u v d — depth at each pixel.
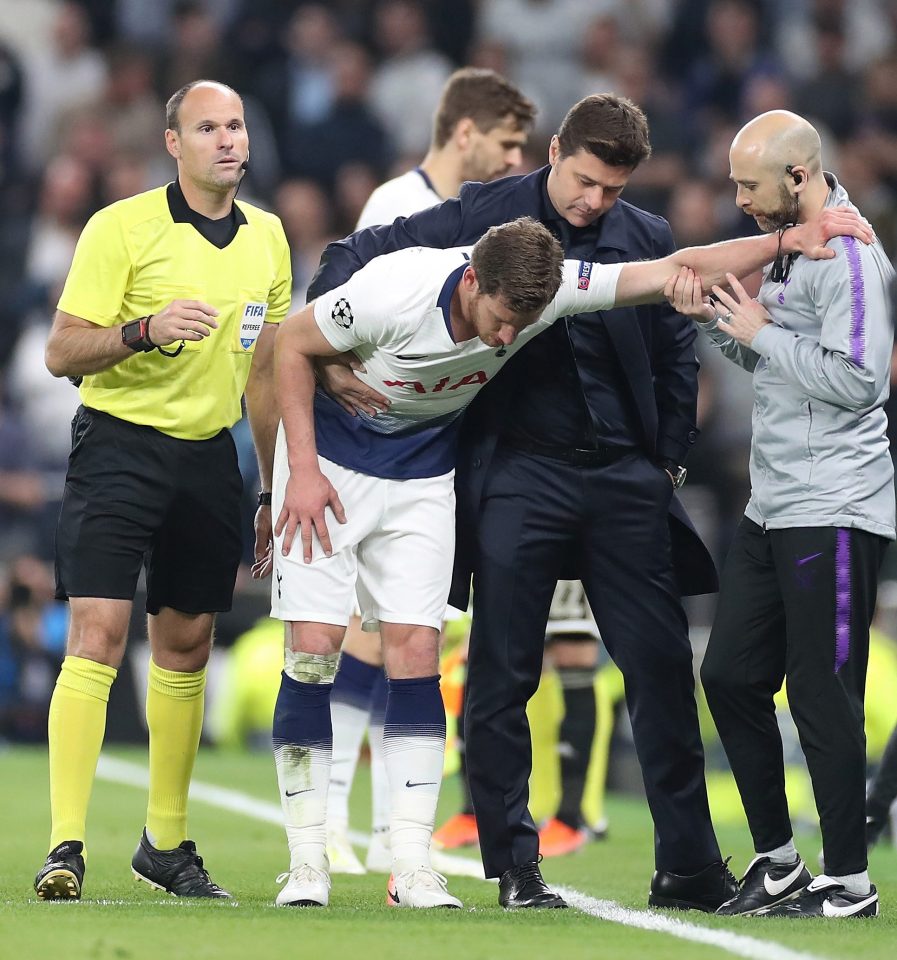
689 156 50.91
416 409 16.66
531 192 17.45
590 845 25.36
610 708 26.27
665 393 17.94
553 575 17.44
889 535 16.72
